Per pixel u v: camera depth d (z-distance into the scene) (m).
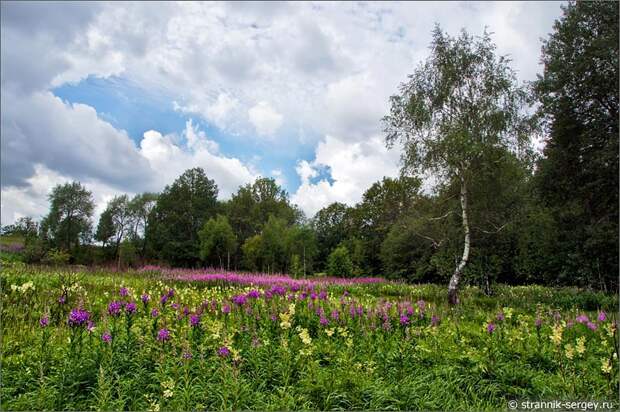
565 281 25.84
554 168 21.81
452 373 6.10
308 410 4.71
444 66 19.42
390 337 7.48
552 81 21.80
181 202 56.94
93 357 5.53
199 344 6.18
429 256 34.44
